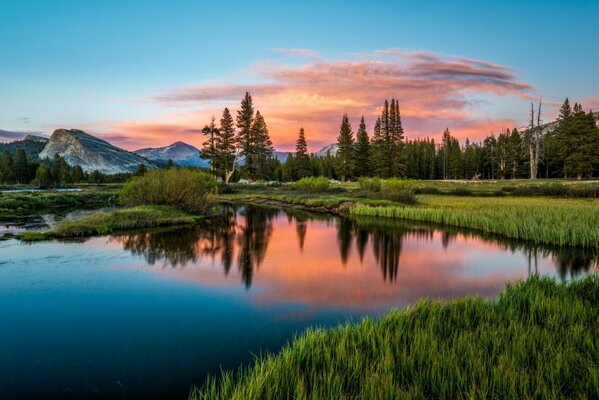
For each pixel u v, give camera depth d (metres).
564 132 57.53
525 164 74.75
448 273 12.24
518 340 5.46
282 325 7.86
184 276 11.69
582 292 8.20
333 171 99.75
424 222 24.38
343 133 77.88
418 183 59.53
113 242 16.98
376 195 36.22
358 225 23.38
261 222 24.92
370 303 9.30
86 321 8.07
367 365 4.86
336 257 14.61
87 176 117.88
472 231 20.73
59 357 6.46
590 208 22.88
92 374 5.89
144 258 14.02
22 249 15.26
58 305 9.07
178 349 6.73
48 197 37.47
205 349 6.73
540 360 4.91
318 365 5.07
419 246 16.86
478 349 5.25
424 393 4.38
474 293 10.12
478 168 92.12
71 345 6.92
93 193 47.19
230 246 16.66
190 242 17.38
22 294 9.88
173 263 13.34
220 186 53.97
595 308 6.92
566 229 16.48
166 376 5.80
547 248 16.08
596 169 54.72
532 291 7.85
